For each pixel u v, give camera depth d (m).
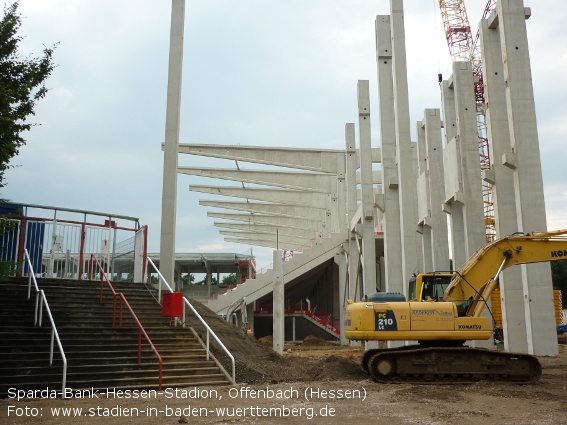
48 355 12.65
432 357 14.21
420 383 13.97
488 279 15.11
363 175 32.97
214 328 18.59
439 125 30.88
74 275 18.98
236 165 41.34
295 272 42.41
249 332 40.06
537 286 19.80
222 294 42.34
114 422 8.80
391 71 28.22
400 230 27.44
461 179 24.77
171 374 13.36
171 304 15.70
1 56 11.82
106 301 16.70
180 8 21.73
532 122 20.67
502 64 23.08
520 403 10.62
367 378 15.80
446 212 26.80
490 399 11.13
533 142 20.55
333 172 40.72
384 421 8.77
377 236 44.91
